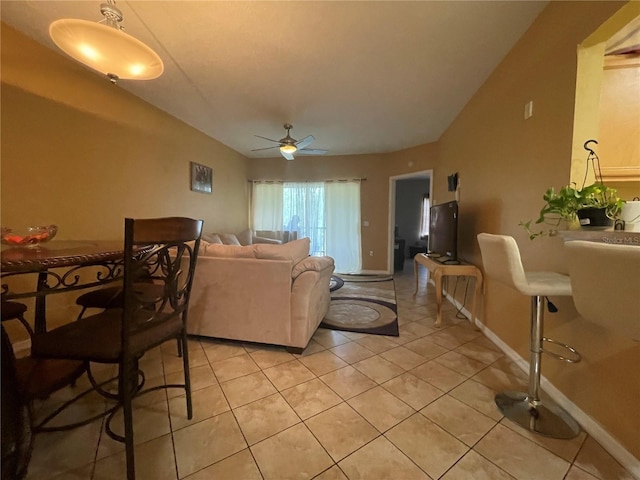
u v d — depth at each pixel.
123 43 1.38
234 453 1.24
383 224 5.78
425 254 3.68
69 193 2.47
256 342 2.29
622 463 1.18
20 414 0.94
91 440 1.30
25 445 0.96
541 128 1.82
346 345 2.35
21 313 1.52
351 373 1.91
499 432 1.37
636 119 1.52
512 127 2.19
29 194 2.18
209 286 2.31
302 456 1.23
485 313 2.61
